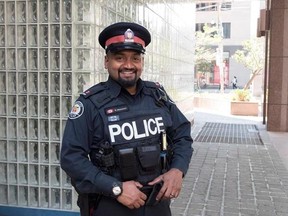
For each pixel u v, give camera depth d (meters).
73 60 3.57
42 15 3.62
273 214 4.05
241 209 4.19
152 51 5.64
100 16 3.70
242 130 10.31
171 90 7.26
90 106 1.85
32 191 3.79
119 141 1.81
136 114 1.87
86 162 1.81
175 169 1.93
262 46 21.38
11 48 3.72
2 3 3.70
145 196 1.81
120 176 1.81
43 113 3.71
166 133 2.00
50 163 3.73
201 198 4.53
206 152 7.25
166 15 6.70
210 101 16.81
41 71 3.67
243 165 6.20
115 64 1.88
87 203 1.91
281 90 9.97
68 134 1.84
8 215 3.79
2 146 3.82
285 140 8.78
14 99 3.76
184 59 8.99
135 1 4.73
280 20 9.84
